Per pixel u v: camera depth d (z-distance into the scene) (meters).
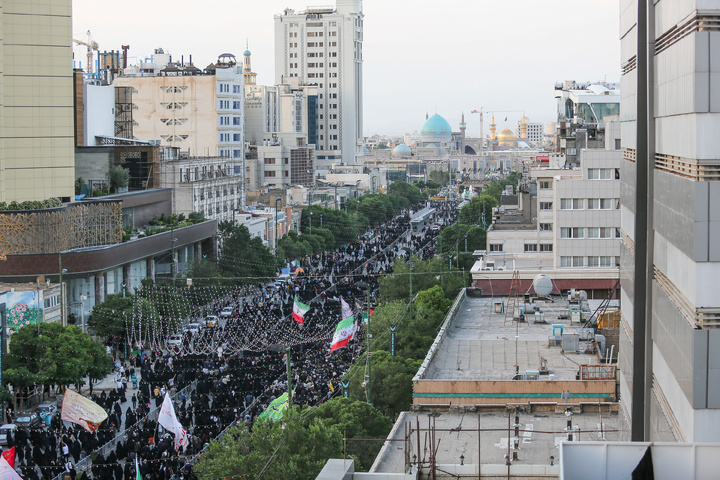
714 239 34.97
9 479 56.78
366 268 182.38
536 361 75.06
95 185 178.00
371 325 104.94
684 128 37.19
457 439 58.12
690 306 36.09
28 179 154.12
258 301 145.00
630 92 49.69
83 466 75.56
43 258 129.38
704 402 35.06
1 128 148.12
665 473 32.44
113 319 117.81
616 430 58.91
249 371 99.56
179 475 72.06
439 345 78.50
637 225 46.19
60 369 94.25
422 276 135.88
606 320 83.12
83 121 189.75
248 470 59.50
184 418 84.69
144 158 186.50
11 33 152.12
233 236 167.50
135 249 144.62
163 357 109.19
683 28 37.41
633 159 48.16
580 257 123.12
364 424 68.62
